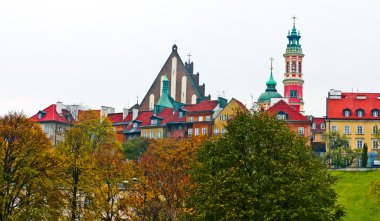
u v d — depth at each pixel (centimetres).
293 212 8944
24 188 11250
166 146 16288
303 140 10344
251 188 9069
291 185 9038
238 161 9644
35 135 10488
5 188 9931
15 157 10300
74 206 10488
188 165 10750
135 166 11862
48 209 10069
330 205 10025
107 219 10512
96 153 11438
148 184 10644
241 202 9150
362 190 15738
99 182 10669
